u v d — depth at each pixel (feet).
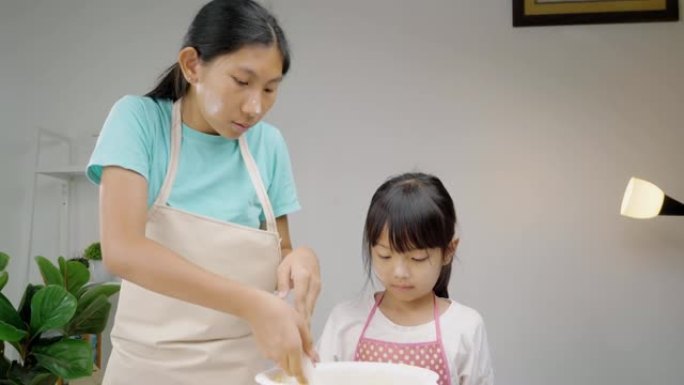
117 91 6.42
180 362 2.51
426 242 3.11
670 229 5.97
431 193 3.24
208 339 2.52
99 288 4.59
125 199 2.24
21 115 6.42
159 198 2.49
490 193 6.11
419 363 3.22
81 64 6.44
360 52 6.27
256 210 2.75
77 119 6.41
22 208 6.32
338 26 6.31
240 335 2.57
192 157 2.60
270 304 2.02
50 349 4.07
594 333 5.97
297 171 6.22
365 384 2.33
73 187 6.33
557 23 6.14
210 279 2.06
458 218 6.09
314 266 2.64
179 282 2.04
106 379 2.66
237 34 2.23
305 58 6.29
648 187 5.44
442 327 3.29
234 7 2.30
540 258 6.03
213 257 2.50
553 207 6.07
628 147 6.09
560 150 6.11
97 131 6.39
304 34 6.31
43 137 6.38
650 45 6.14
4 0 6.46
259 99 2.28
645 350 5.93
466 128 6.17
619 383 5.92
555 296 6.00
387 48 6.26
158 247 2.13
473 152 6.15
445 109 6.19
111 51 6.44
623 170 6.08
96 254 5.63
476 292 6.03
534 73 6.17
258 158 2.82
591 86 6.15
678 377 5.90
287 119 6.26
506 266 6.04
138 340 2.53
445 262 3.40
